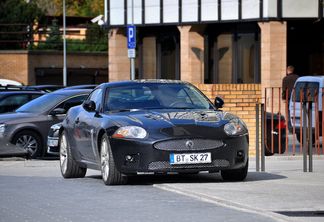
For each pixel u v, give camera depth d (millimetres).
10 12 93250
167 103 21391
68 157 22703
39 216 15625
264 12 56438
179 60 64562
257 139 24016
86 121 21547
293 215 15336
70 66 89438
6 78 86562
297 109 36906
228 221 14727
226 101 29922
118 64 67250
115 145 19656
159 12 63406
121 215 15539
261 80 56938
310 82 36688
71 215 15648
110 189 19500
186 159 19375
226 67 61000
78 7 120750
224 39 61094
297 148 34781
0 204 17297
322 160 29234
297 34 59156
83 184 20891
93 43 93312
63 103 31984
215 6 59750
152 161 19312
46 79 88500
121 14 66000
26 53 86375
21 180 22266
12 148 30828
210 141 19547
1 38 91625
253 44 59250
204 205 16688
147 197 17969
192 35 62094
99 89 22328
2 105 35094
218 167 19578
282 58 56500
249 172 23641
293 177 21906
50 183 21312
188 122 19766
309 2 56219
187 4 61656
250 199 17203
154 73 66625
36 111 31969
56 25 92875
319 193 18125
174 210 16047
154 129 19531
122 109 21203
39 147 31656
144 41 67188
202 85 30047
